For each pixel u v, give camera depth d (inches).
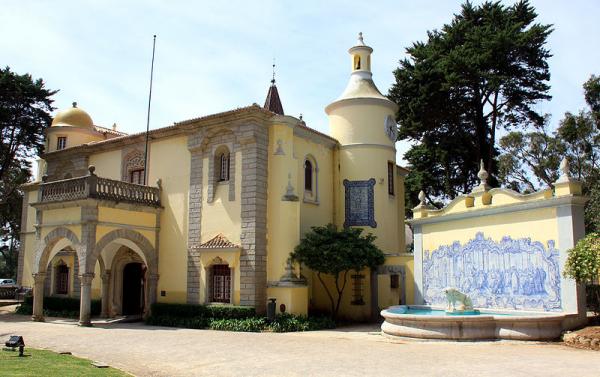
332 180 1155.3
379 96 1195.3
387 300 1022.4
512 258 768.9
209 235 994.1
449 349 587.5
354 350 600.1
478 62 1331.2
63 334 791.1
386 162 1161.4
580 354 536.7
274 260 946.1
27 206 1503.4
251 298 916.6
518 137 1694.1
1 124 1472.7
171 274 1034.7
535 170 1684.3
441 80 1402.6
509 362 489.7
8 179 1967.3
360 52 1231.5
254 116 959.0
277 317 895.1
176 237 1043.3
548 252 714.8
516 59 1365.7
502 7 1473.9
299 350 608.7
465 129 1501.0
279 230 949.8
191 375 470.3
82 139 1396.4
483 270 816.9
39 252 1016.2
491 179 1475.1
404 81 1476.4
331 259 931.3
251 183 954.1
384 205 1137.4
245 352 599.5
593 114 1566.2
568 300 684.1
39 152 1556.3
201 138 1031.0
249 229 941.8
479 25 1493.6
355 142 1149.7
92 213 940.6
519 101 1421.0
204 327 908.6
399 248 1289.4
